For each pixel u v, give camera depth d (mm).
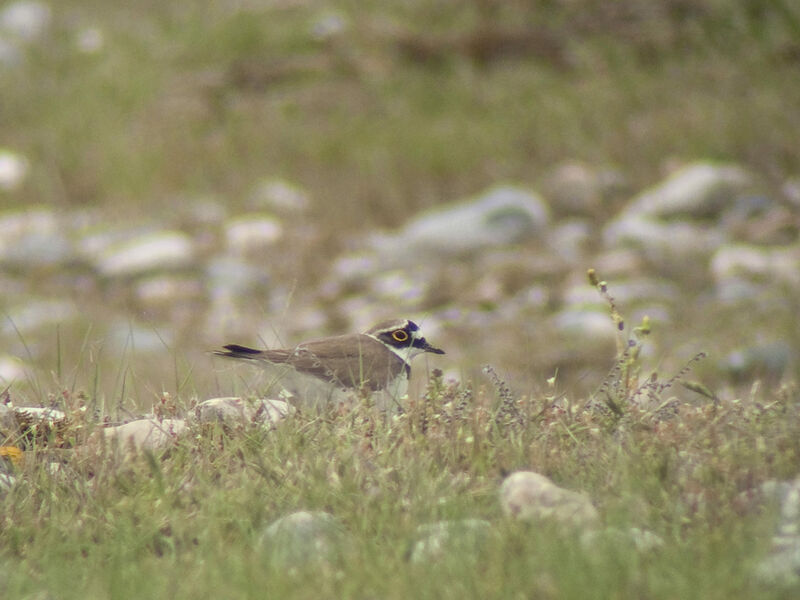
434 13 26391
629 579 4867
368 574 5102
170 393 7996
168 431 7031
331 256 19562
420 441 6598
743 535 5301
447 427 6941
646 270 17516
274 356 8148
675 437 6539
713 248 18062
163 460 6695
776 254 17484
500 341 14500
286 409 7535
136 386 8375
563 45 24391
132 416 7707
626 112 22328
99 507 6051
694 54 23531
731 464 6105
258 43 26500
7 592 5156
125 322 16703
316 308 17688
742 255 17266
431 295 17172
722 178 19672
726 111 21766
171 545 5609
